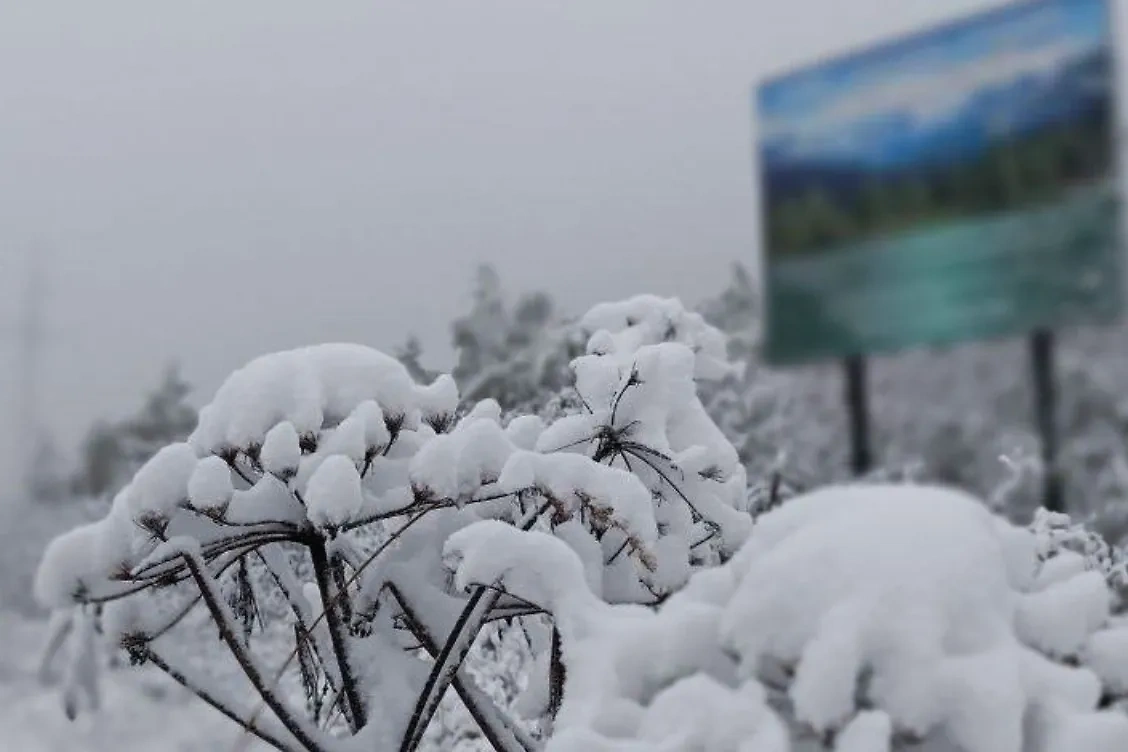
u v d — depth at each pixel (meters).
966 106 20.38
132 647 3.57
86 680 3.83
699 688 2.20
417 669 3.55
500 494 3.45
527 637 3.86
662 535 3.89
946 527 2.21
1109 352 22.66
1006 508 8.66
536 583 2.87
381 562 3.60
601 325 5.04
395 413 3.54
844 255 21.91
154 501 3.28
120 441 20.00
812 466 11.40
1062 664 2.23
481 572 2.86
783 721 2.16
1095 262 18.70
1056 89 19.36
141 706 10.50
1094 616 2.22
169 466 3.29
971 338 20.14
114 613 3.55
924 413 24.59
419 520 3.67
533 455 3.25
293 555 4.34
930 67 20.92
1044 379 19.25
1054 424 18.92
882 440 24.66
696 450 3.90
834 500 2.39
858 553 2.14
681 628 2.34
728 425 9.27
